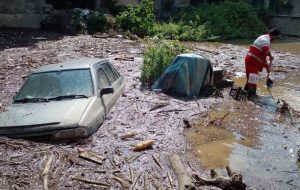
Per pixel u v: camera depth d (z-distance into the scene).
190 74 10.19
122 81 10.00
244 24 29.30
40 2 24.66
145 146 6.51
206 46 22.53
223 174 5.92
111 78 9.03
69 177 5.38
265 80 13.18
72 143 6.40
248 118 8.80
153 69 11.09
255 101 10.35
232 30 28.19
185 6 31.44
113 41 21.47
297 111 9.54
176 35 26.11
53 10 25.73
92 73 7.71
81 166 5.71
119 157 6.11
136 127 7.52
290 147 7.22
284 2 32.97
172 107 9.08
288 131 8.10
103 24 25.08
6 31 22.69
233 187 5.29
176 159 6.07
